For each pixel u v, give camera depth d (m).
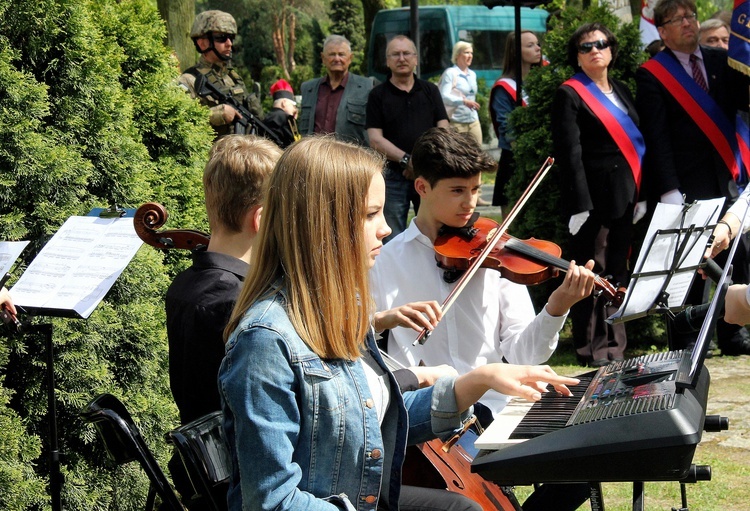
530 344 3.08
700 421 1.88
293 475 1.81
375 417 1.91
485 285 3.24
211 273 2.46
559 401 2.22
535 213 6.21
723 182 5.79
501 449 1.98
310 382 1.85
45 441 3.33
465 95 11.17
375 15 15.92
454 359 3.18
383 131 6.86
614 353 6.03
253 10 24.94
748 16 5.55
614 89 5.84
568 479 1.91
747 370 5.75
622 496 4.03
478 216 3.79
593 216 5.80
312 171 1.90
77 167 3.35
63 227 2.98
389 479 1.99
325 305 1.88
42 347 3.28
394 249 3.28
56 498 2.91
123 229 2.90
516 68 7.34
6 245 2.83
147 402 3.56
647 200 5.95
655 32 8.32
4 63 3.19
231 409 1.84
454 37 14.95
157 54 4.08
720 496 3.92
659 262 2.77
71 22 3.39
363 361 2.01
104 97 3.51
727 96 5.86
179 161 4.14
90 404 2.24
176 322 2.47
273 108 6.96
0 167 3.22
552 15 6.60
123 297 3.55
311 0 27.92
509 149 7.34
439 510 2.26
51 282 2.80
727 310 2.57
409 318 2.69
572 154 5.66
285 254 1.90
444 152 3.20
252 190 2.50
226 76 6.13
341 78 7.58
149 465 2.22
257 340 1.83
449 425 2.11
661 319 6.33
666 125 5.79
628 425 1.83
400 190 6.82
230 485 1.94
